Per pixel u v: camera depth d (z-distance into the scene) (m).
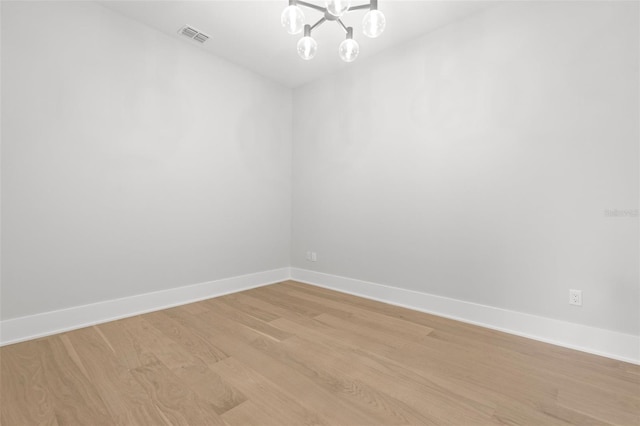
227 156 3.19
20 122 2.02
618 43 1.79
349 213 3.24
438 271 2.57
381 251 2.96
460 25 2.43
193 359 1.77
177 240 2.81
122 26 2.46
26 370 1.65
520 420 1.27
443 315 2.52
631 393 1.46
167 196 2.74
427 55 2.62
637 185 1.74
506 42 2.20
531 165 2.09
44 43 2.10
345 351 1.88
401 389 1.49
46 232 2.12
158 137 2.67
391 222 2.88
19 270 2.03
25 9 2.04
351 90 3.21
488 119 2.28
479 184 2.33
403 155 2.79
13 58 1.99
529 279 2.11
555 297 2.01
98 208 2.35
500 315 2.23
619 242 1.80
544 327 2.04
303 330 2.21
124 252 2.48
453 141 2.46
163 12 2.43
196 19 2.52
